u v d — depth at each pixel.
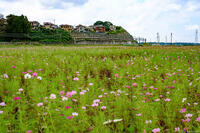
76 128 1.87
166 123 2.15
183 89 3.42
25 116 2.19
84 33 91.62
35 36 71.62
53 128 1.81
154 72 5.87
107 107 2.46
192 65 6.84
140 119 2.10
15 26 65.38
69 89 3.54
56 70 5.22
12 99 2.49
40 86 2.94
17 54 9.76
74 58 7.96
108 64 6.80
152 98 3.01
